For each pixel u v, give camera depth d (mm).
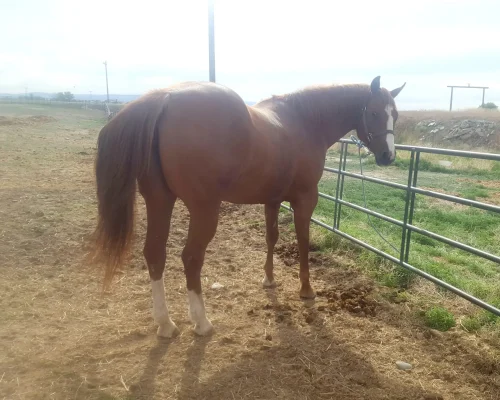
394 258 4773
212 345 3215
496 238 6402
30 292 3973
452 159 16625
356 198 8984
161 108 2771
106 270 2861
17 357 2914
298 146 3793
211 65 11023
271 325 3602
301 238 4082
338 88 4160
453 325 3738
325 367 3039
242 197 3518
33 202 7230
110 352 3047
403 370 3076
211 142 2830
